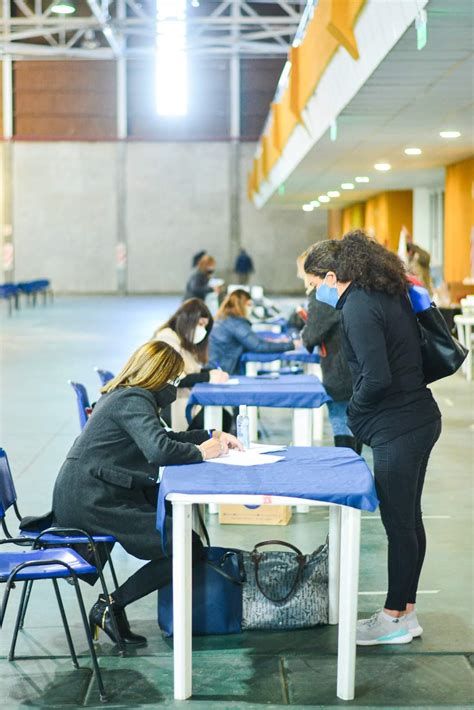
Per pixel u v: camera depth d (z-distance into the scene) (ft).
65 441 30.73
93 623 13.94
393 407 13.07
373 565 17.63
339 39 33.01
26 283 102.99
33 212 127.95
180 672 12.16
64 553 12.88
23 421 34.58
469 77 32.12
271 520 20.39
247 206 127.44
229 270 128.47
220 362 28.71
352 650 12.12
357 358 12.76
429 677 12.78
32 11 109.19
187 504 12.19
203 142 126.21
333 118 41.19
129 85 125.70
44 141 126.52
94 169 127.03
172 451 13.55
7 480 14.52
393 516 13.39
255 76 124.98
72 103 125.90
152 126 126.41
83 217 127.95
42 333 70.90
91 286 129.18
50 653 13.69
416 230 81.61
